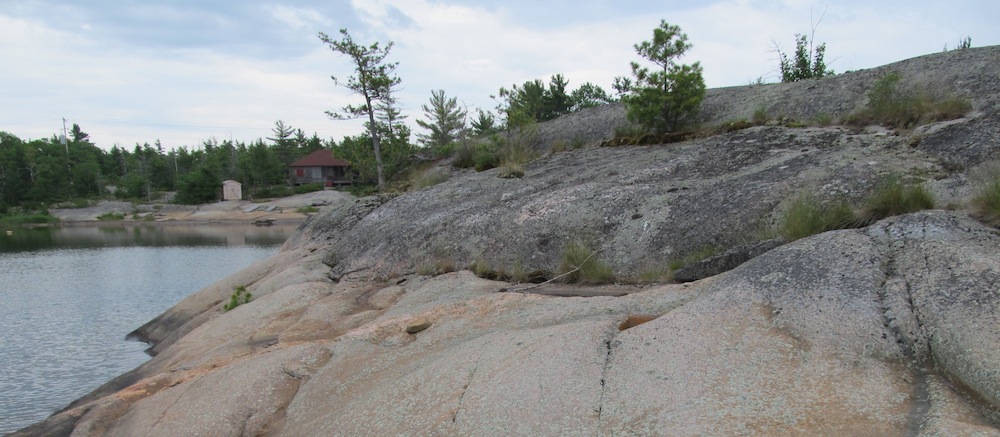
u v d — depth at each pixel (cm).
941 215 483
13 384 993
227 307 1114
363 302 905
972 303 361
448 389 450
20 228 5316
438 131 3153
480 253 945
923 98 966
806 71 1706
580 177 1139
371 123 2495
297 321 875
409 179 2094
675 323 448
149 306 1667
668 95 1348
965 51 1147
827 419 319
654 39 1375
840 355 370
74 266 2589
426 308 730
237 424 535
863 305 402
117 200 7006
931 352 354
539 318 579
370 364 585
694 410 346
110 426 612
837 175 729
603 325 483
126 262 2695
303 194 6241
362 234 1273
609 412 367
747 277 479
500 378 435
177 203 6469
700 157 1063
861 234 489
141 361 1110
